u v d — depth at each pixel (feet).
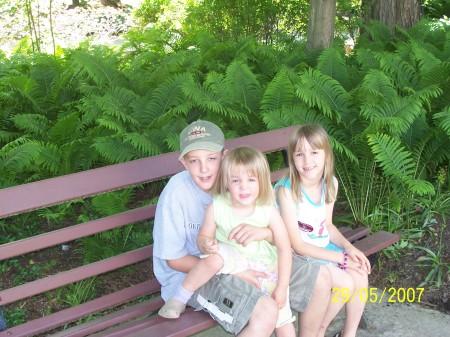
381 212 15.26
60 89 20.72
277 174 11.80
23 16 39.09
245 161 8.17
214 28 31.48
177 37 33.01
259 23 30.83
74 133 17.44
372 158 15.12
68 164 16.37
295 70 21.97
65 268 13.61
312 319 9.25
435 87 15.96
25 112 20.24
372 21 27.35
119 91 18.95
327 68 19.83
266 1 30.12
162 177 9.75
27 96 19.22
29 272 13.41
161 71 20.21
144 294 9.80
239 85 18.37
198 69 23.26
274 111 15.76
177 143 15.16
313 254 9.44
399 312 12.19
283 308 8.74
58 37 45.01
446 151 15.99
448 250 13.89
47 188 8.52
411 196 14.98
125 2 54.49
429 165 17.19
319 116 16.52
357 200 15.66
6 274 13.35
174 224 8.70
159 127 17.39
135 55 28.17
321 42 24.00
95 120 17.89
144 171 9.57
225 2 30.99
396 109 15.46
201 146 8.39
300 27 31.07
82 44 27.76
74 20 50.03
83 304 9.37
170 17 39.11
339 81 19.74
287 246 8.52
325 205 9.94
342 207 16.10
